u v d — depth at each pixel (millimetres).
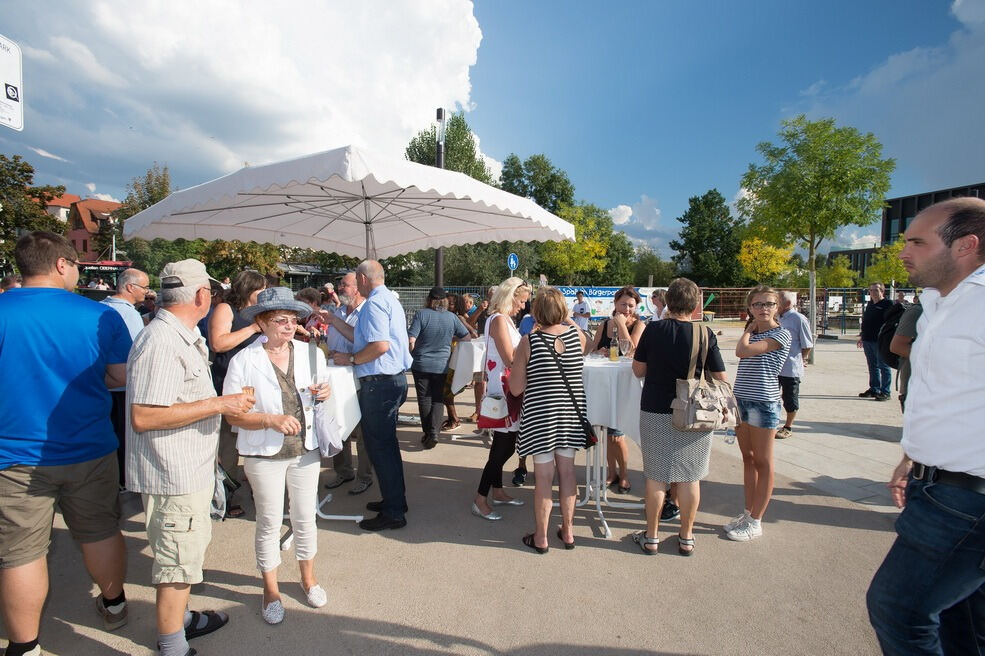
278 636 2479
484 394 3795
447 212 5660
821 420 6777
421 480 4613
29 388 2092
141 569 3090
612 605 2752
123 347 2408
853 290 23875
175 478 2104
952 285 1709
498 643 2451
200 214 5320
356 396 3311
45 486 2145
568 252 35969
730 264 51156
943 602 1634
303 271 31844
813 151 10852
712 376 3125
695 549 3369
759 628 2568
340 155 3279
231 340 3508
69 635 2484
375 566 3133
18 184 17922
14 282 5305
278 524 2584
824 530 3637
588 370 3746
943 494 1619
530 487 4539
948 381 1629
